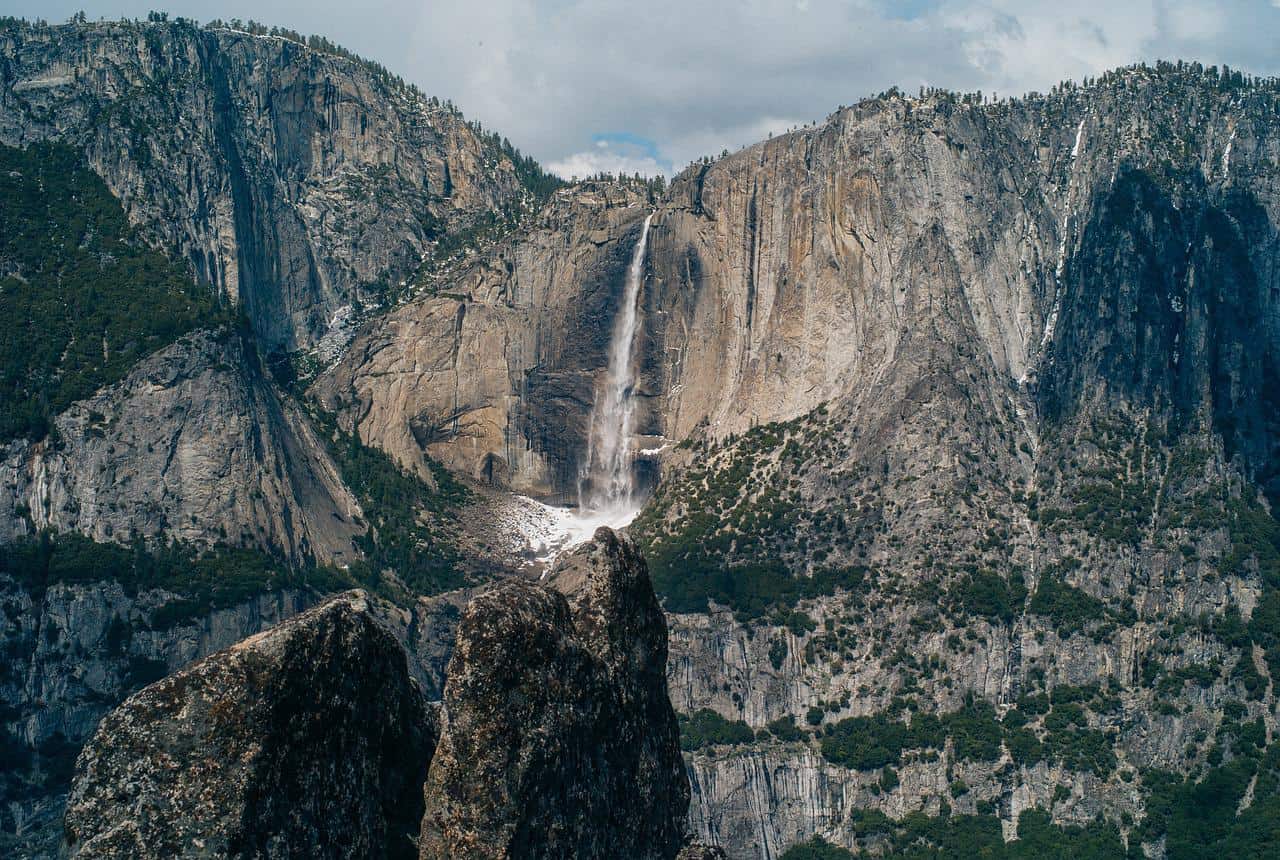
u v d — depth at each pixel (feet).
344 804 75.72
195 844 69.51
